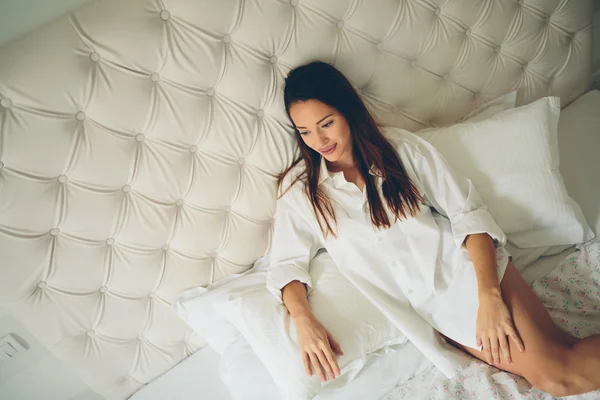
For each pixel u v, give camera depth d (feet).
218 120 2.98
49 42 2.41
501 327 2.49
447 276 2.92
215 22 2.74
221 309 3.09
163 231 3.09
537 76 4.14
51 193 2.65
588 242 3.15
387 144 3.06
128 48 2.57
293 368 2.59
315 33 3.05
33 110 2.45
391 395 2.74
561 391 2.30
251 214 3.38
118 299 3.14
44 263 2.76
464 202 2.94
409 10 3.29
